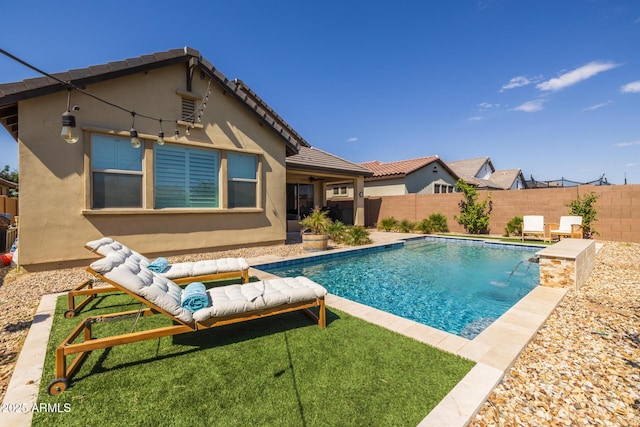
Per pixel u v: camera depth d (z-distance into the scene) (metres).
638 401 2.40
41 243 6.25
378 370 2.78
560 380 2.69
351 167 15.80
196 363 2.91
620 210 11.52
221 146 8.75
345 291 6.39
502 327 3.72
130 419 2.13
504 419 2.18
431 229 16.03
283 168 10.40
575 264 5.32
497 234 14.86
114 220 7.07
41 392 2.41
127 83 7.18
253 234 9.62
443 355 3.05
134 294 2.94
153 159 7.60
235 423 2.10
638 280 6.10
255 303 3.34
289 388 2.50
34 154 6.14
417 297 6.02
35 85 5.90
